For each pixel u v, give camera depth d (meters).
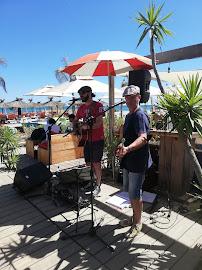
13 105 19.55
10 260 2.01
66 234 2.41
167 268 1.88
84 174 3.07
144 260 1.98
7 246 2.22
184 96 2.07
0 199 3.36
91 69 3.93
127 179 2.41
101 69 4.14
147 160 2.20
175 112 2.20
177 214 2.79
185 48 3.54
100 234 2.40
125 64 3.77
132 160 2.16
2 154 5.21
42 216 2.84
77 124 3.29
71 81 5.10
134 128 2.10
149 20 2.70
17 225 2.62
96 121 3.04
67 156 5.54
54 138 5.21
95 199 3.28
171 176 3.25
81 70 3.84
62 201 3.23
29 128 9.48
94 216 2.80
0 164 5.36
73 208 3.03
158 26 2.68
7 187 3.85
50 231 2.48
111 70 4.14
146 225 2.55
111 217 2.77
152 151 3.81
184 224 2.57
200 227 2.50
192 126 1.94
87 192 3.46
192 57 3.46
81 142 3.27
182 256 2.03
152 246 2.18
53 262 1.98
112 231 2.46
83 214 2.86
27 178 3.38
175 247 2.16
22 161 5.69
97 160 3.29
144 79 2.95
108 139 4.52
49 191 3.43
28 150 6.29
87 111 3.09
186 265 1.90
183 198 3.11
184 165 3.12
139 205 2.30
